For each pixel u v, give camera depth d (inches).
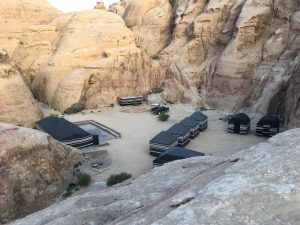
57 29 2792.8
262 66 2162.9
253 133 1801.2
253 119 1980.8
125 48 2524.6
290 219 286.7
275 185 318.7
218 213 299.6
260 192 312.7
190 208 311.9
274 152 388.2
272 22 2244.1
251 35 2237.9
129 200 496.1
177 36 2748.5
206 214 301.0
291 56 2055.9
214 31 2502.5
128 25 3110.2
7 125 1216.2
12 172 1112.8
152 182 600.7
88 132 1793.8
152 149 1519.4
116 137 1765.5
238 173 352.8
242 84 2213.3
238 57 2245.3
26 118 1948.8
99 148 1608.0
